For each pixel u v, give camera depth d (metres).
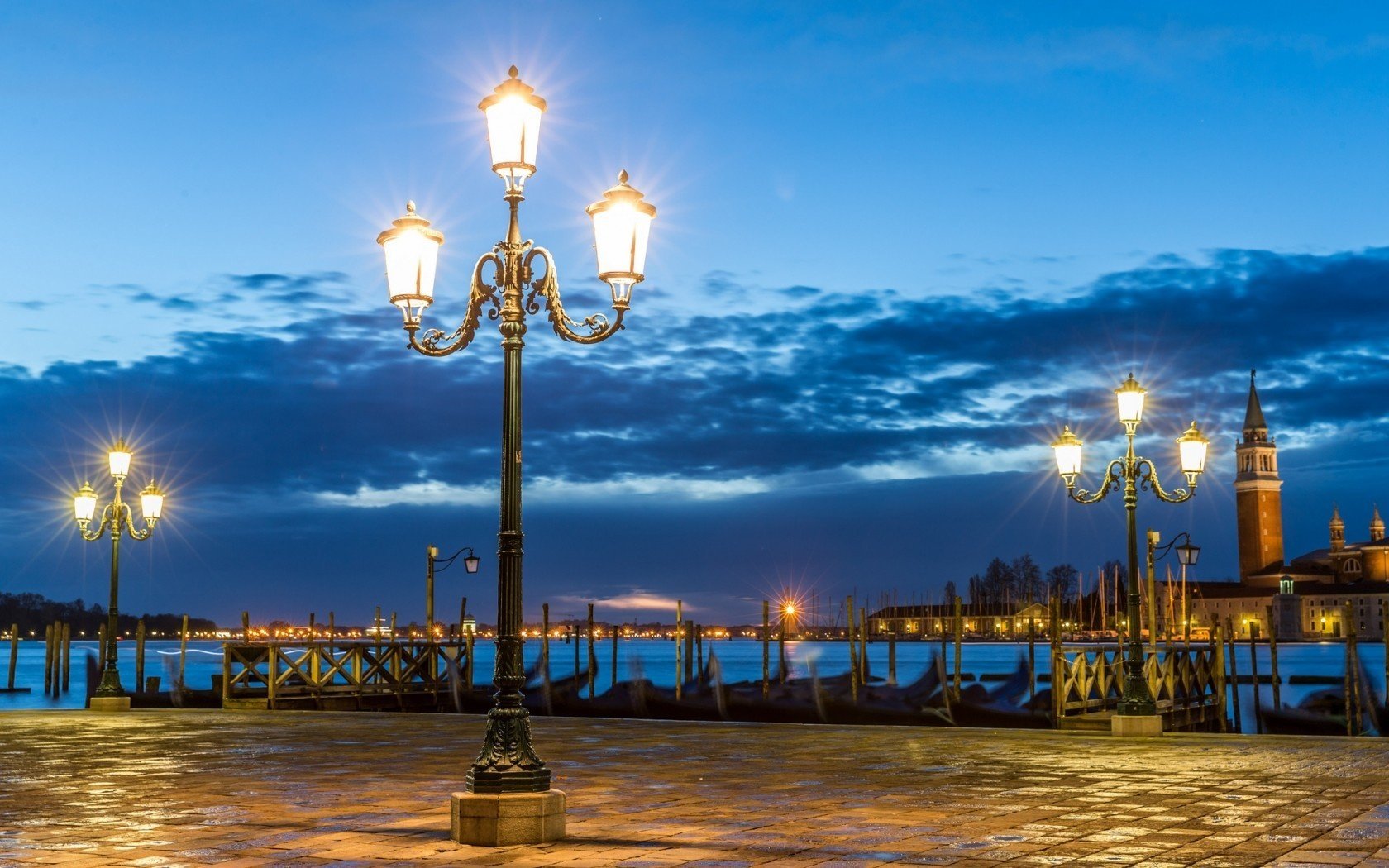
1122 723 22.34
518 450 11.16
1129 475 23.31
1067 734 22.69
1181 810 12.61
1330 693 51.53
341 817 12.46
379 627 57.50
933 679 55.12
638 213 11.02
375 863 9.90
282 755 19.30
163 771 16.91
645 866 9.66
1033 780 15.34
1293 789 14.28
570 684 55.12
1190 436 23.05
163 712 30.92
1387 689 43.56
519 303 11.27
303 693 37.47
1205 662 39.38
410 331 11.76
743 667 130.12
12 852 10.52
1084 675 29.72
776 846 10.55
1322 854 10.16
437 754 19.41
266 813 12.78
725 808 12.83
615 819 12.09
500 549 11.12
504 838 10.64
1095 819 12.02
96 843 10.95
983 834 11.16
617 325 11.14
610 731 23.84
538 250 11.23
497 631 11.12
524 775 10.82
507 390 11.19
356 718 28.38
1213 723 38.94
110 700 31.38
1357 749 19.38
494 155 11.07
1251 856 10.09
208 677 92.12
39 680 92.06
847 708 48.00
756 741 21.34
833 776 15.77
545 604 46.66
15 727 25.42
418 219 11.78
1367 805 12.94
